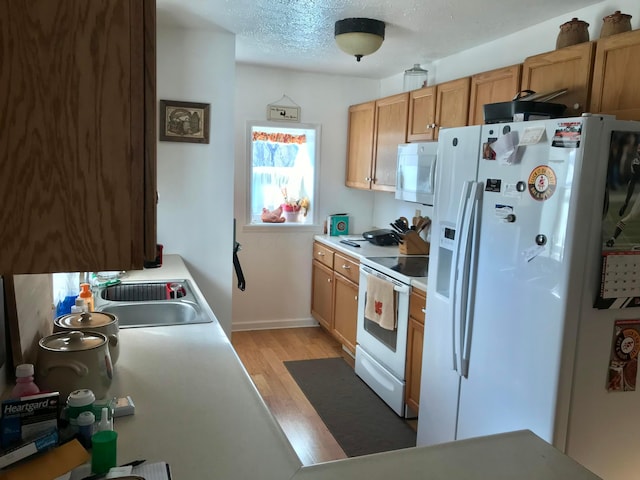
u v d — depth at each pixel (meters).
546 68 2.34
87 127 0.76
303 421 2.99
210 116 3.18
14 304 1.23
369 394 3.37
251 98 4.27
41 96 0.74
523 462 1.10
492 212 2.04
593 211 1.69
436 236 2.45
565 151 1.70
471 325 2.17
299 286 4.68
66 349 1.21
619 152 1.69
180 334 1.84
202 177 3.23
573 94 2.17
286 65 4.10
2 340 1.21
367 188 4.20
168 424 1.18
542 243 1.80
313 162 4.56
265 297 4.60
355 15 2.67
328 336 4.49
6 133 0.73
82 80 0.75
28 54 0.72
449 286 2.37
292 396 3.31
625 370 1.86
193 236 3.27
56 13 0.73
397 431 2.90
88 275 2.48
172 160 3.16
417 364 2.87
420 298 2.80
